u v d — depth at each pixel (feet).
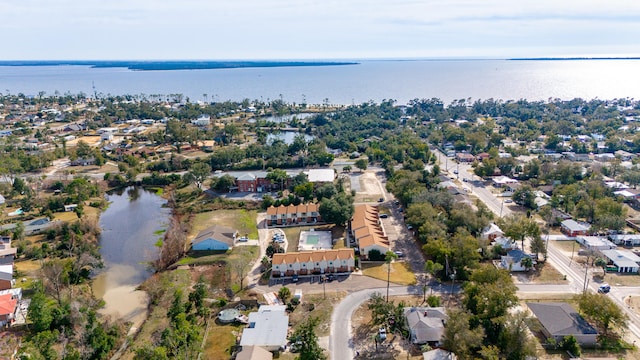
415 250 435.94
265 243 467.11
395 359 276.62
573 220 483.92
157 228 532.32
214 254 442.50
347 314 329.52
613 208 477.36
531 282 368.27
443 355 267.59
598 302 293.23
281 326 305.73
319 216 521.24
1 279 363.56
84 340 285.43
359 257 420.36
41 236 480.23
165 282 388.98
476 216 447.83
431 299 326.85
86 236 482.69
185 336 279.90
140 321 336.90
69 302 334.85
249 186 644.27
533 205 542.98
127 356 290.97
